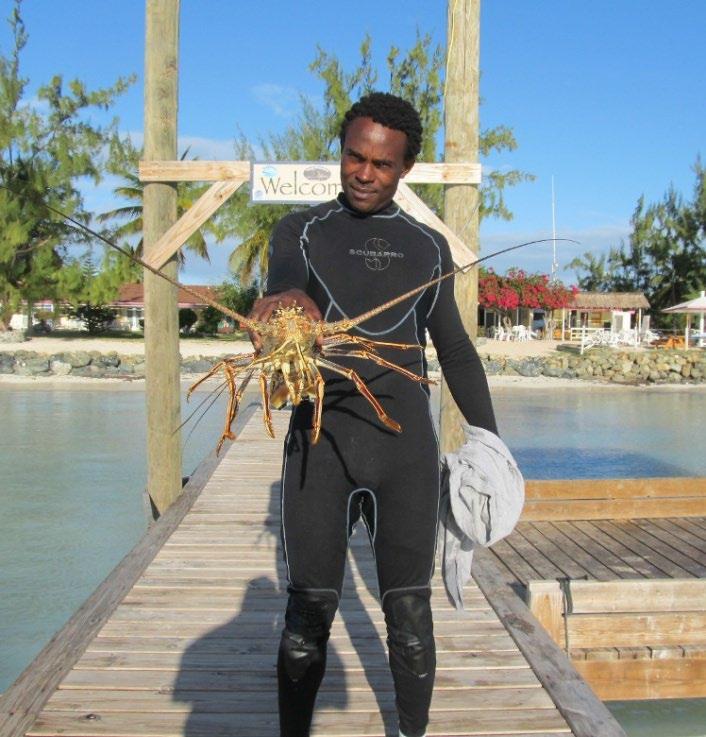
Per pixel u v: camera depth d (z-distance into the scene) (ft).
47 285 117.50
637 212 202.69
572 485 25.93
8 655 20.49
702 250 188.65
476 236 24.70
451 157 24.57
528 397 85.40
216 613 15.01
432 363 81.87
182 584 16.63
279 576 17.19
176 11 24.16
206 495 25.12
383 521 8.52
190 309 156.76
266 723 10.98
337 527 8.37
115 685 12.02
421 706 8.73
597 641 17.47
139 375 96.17
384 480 8.46
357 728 10.88
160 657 13.02
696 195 190.60
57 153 107.76
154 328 25.02
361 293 8.59
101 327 147.84
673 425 65.21
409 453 8.47
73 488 39.68
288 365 6.91
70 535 31.68
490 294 156.04
